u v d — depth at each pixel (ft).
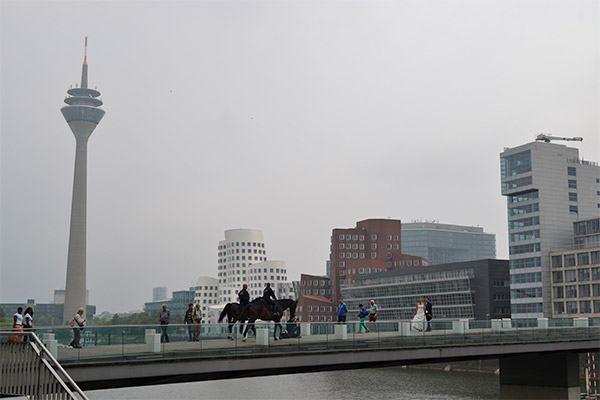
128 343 100.22
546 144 525.34
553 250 513.45
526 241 522.88
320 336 126.41
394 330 140.36
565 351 193.88
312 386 311.06
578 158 538.88
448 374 355.97
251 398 268.00
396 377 343.87
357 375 359.66
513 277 529.45
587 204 535.60
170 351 104.83
